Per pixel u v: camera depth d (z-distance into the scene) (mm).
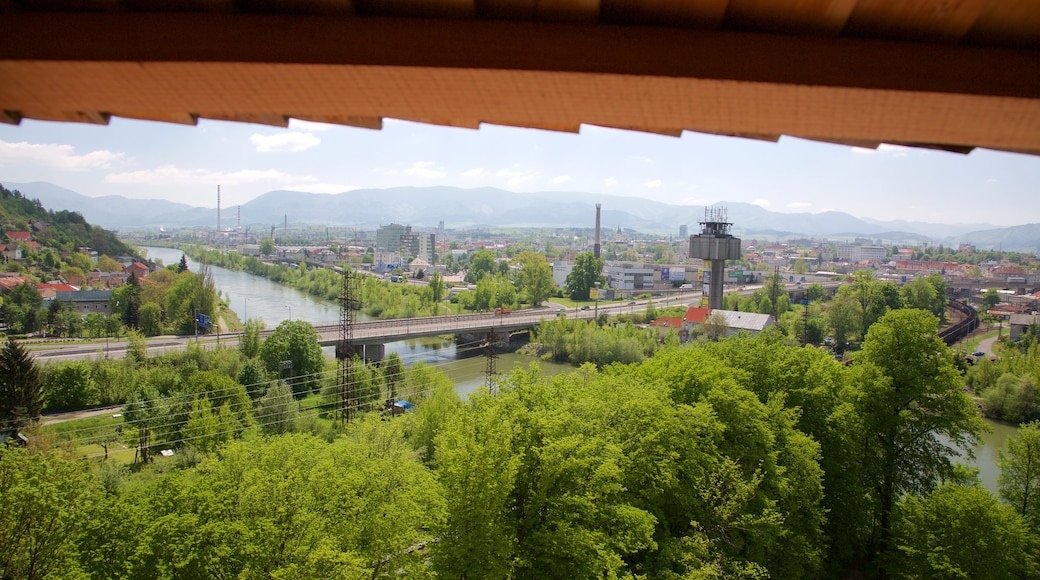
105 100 4727
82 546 27266
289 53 4219
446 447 32625
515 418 34312
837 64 4246
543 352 120750
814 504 39469
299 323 88938
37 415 67188
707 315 126188
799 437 39719
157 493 30641
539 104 4637
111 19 4195
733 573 32094
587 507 30703
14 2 4191
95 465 53750
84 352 99625
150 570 26078
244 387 70000
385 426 48812
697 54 4230
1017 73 4266
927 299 153750
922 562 37000
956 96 4309
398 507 30547
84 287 173500
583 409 37531
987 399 84438
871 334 47000
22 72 4367
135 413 63062
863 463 45406
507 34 4211
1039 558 37031
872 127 4703
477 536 27984
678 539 33250
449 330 118938
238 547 27359
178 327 127938
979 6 4020
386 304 170125
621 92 4441
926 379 44219
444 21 4195
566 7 4145
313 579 25734
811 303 176250
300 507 29547
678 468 35719
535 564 30391
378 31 4203
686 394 43750
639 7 4184
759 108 4586
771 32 4273
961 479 44188
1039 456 40625
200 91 4598
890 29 4262
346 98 4668
